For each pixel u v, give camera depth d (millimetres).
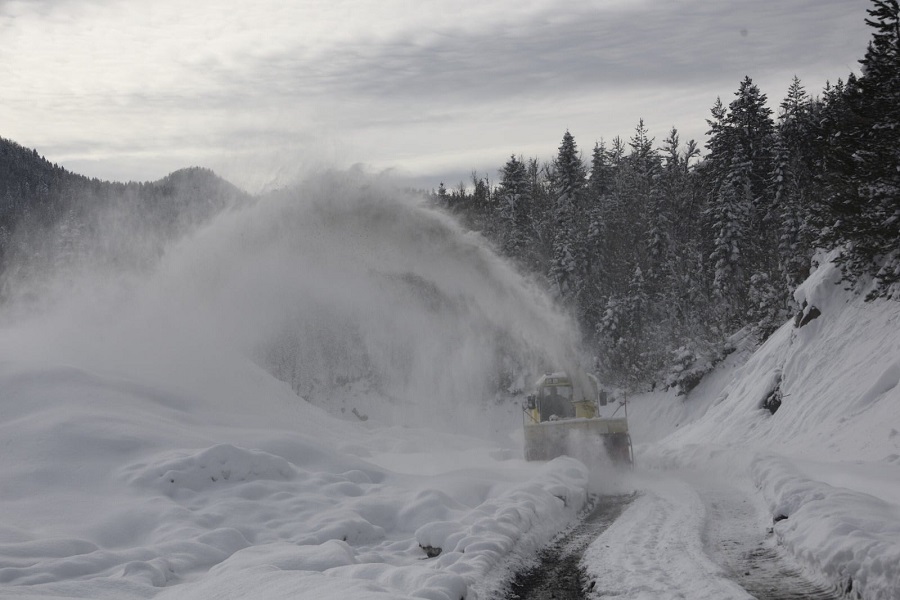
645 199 72125
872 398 19234
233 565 7609
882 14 24141
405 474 14000
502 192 68562
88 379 15836
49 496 10898
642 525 10297
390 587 6613
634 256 63875
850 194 23406
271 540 9672
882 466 13195
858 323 23688
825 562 6680
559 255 59781
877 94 24141
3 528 9219
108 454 12430
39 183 165875
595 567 7891
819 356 24359
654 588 6770
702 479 15906
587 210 66250
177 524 9836
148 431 13438
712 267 59750
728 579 6812
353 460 14258
